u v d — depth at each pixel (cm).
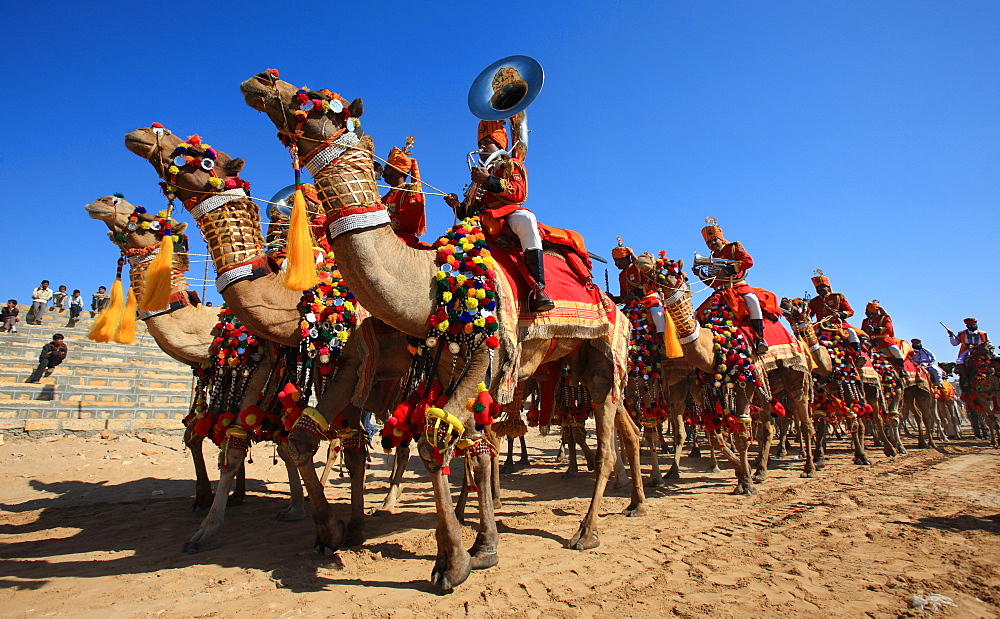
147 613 353
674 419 947
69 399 1500
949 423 2086
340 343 500
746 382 754
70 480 915
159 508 722
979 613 341
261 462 1123
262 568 448
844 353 1137
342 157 405
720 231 1000
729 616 342
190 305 659
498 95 553
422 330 423
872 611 344
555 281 534
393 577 425
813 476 918
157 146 482
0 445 1189
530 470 1143
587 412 945
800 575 411
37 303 1955
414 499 805
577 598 376
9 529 604
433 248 468
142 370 1761
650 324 790
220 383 554
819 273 1273
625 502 724
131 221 616
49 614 351
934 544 480
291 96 402
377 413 610
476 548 449
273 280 511
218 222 493
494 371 435
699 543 510
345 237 393
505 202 526
